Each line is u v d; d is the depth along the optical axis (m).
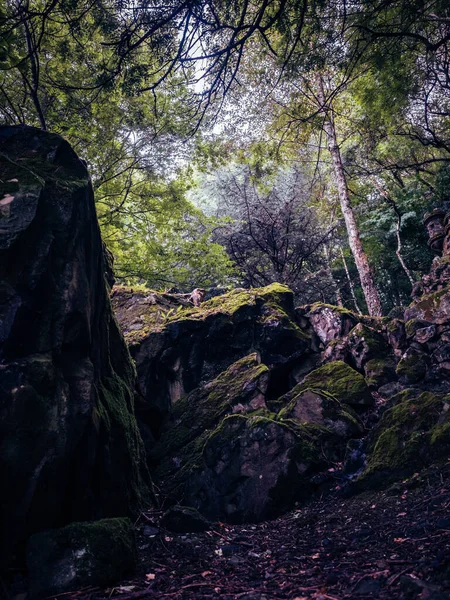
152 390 6.85
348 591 2.35
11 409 3.04
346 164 16.33
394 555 2.79
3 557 2.95
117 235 12.83
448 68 8.90
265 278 13.85
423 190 16.22
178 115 9.73
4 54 3.85
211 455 5.24
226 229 14.85
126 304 8.17
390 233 16.72
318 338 7.40
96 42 7.19
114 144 10.82
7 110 8.46
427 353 6.57
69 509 3.53
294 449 5.05
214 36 4.56
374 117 9.95
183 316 7.55
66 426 3.35
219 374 7.02
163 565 3.32
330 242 15.89
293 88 12.37
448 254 8.11
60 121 8.95
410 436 4.74
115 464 4.13
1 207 3.37
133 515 4.30
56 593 2.72
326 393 5.88
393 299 20.59
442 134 14.51
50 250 3.50
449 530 2.93
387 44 5.79
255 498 4.86
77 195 3.79
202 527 4.20
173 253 13.07
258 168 14.30
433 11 5.77
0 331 3.17
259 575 2.96
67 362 3.64
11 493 3.03
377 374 6.53
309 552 3.32
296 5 4.43
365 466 4.86
